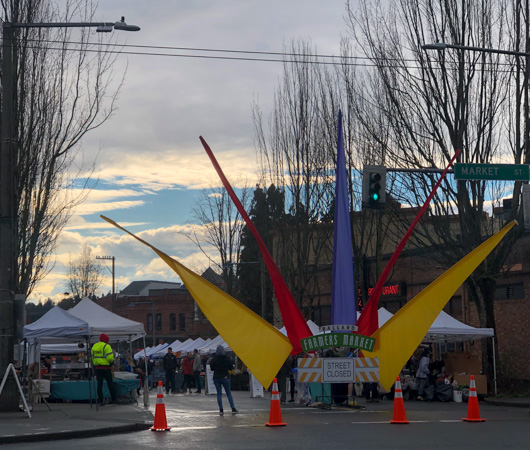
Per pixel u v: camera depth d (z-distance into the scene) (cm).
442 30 2670
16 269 1861
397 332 2053
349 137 3366
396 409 1555
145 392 2206
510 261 2803
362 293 3469
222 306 2022
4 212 1780
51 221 2598
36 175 2386
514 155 2633
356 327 2009
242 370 4172
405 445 1151
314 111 3556
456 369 2797
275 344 2011
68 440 1320
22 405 2070
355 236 3556
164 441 1257
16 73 2153
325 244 3747
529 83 2345
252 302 6159
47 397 2327
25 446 1212
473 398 1605
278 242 3925
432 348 3572
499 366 2720
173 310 9312
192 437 1318
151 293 10269
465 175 1927
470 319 3369
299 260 3653
